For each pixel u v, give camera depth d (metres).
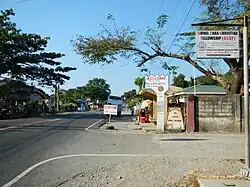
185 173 10.02
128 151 14.56
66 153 13.65
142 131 25.05
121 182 9.03
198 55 10.17
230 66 24.19
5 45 45.75
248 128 9.63
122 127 29.53
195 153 14.09
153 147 15.98
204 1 16.64
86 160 12.16
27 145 15.72
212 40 10.20
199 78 52.47
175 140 19.09
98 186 8.60
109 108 33.25
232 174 9.62
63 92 114.38
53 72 54.16
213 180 8.66
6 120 38.28
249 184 8.22
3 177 9.25
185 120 24.19
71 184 8.72
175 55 26.11
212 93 32.12
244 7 15.34
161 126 24.45
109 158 12.67
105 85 141.88
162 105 24.61
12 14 47.91
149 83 24.86
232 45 10.19
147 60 26.72
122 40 25.78
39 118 44.44
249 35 13.73
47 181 8.95
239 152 14.38
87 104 123.31
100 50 25.86
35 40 49.44
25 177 9.30
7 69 48.66
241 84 24.19
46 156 12.80
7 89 50.69
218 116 23.72
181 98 32.88
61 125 29.89
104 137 20.44
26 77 52.72
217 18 16.34
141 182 9.04
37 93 75.75
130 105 77.94
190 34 24.64
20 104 57.97
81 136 20.56
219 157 12.98
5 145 15.59
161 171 10.35
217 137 20.83
